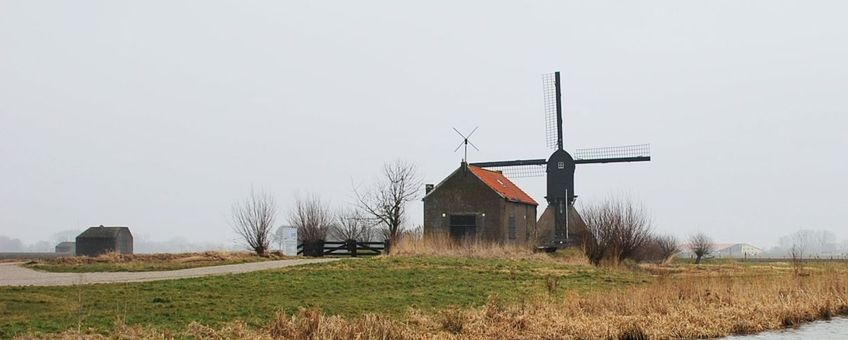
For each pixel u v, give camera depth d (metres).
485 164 71.94
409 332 20.66
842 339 24.55
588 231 47.41
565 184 68.06
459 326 22.09
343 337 19.33
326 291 27.22
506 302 26.50
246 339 18.42
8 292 23.08
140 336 17.69
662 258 60.94
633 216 50.59
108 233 99.38
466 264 38.38
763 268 47.84
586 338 22.62
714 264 58.34
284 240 52.97
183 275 30.86
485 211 56.53
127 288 25.22
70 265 36.03
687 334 24.50
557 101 70.06
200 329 18.73
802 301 30.20
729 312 27.33
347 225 65.44
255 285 27.62
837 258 50.69
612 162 70.00
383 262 38.03
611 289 30.62
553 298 27.30
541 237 66.56
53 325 18.27
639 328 23.56
